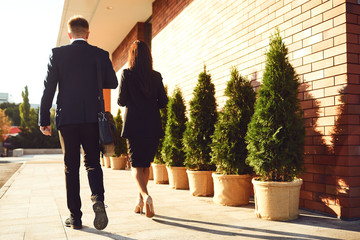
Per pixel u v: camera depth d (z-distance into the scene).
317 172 3.76
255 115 3.64
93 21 10.77
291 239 2.67
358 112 3.43
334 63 3.54
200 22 6.75
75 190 2.90
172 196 4.87
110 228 2.99
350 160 3.38
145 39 10.91
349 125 3.38
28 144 34.75
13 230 2.92
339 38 3.48
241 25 5.33
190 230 2.95
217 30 6.09
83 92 2.76
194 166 5.20
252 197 4.98
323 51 3.69
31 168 10.73
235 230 2.95
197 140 4.95
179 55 7.77
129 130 3.34
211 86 5.09
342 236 2.76
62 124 2.70
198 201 4.45
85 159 2.89
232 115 4.27
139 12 10.07
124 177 7.69
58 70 2.78
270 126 3.47
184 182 5.62
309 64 3.89
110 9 9.76
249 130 3.68
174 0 8.09
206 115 4.99
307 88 3.92
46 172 9.11
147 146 3.39
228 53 5.70
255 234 2.82
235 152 4.15
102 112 2.76
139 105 3.40
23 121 39.75
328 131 3.61
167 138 5.77
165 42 8.66
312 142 3.83
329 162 3.59
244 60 5.23
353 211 3.37
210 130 4.96
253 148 3.59
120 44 13.47
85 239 2.64
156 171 6.45
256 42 4.93
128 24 11.09
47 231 2.89
